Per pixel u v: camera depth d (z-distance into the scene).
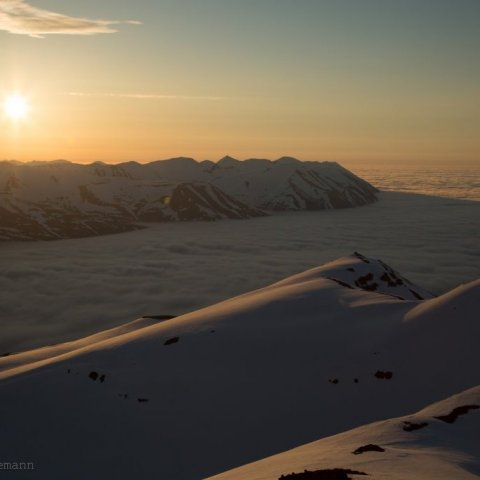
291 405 47.88
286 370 53.22
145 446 44.47
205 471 40.81
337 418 45.69
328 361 53.94
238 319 65.88
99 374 55.69
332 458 23.09
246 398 49.41
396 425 29.56
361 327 60.50
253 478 21.81
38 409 51.19
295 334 59.72
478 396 34.16
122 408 49.69
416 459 22.53
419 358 52.09
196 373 54.16
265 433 44.62
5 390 55.19
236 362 55.34
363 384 49.84
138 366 56.94
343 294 73.06
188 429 45.97
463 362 49.53
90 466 42.97
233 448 43.19
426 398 46.59
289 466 22.84
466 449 26.08
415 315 59.72
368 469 20.47
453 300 59.56
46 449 45.53
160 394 51.03
